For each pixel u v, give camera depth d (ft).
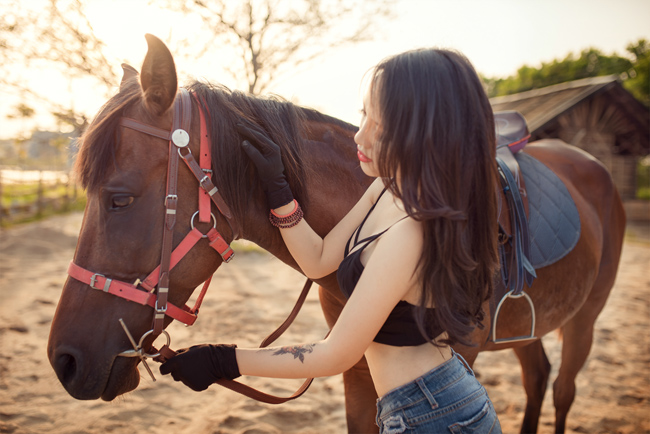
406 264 2.84
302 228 3.83
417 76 2.85
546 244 5.73
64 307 3.48
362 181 4.78
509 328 5.47
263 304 15.71
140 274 3.51
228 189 3.83
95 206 3.50
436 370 3.03
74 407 8.84
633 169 56.39
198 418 8.59
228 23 17.28
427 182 2.79
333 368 2.87
